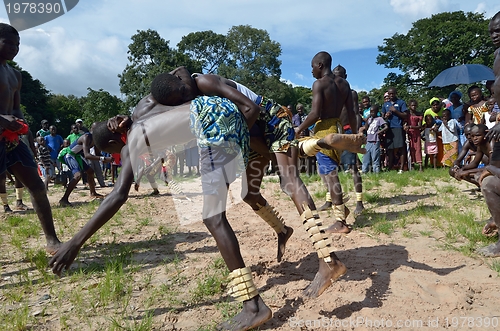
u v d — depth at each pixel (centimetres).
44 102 4894
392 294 321
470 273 362
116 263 401
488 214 558
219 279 359
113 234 541
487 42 5084
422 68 5672
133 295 337
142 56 3183
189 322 290
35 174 453
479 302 308
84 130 1202
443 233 487
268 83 5131
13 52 439
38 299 335
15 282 375
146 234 543
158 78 297
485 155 545
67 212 699
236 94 299
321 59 520
